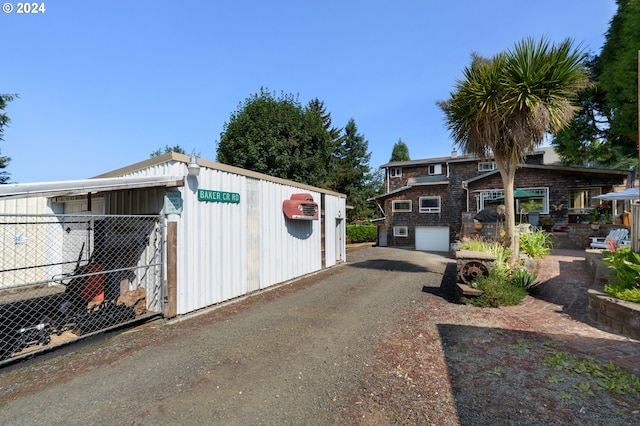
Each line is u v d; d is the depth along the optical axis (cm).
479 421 260
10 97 1642
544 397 289
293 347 433
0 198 393
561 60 744
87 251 737
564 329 457
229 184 723
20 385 342
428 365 364
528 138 779
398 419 268
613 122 1465
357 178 3195
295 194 979
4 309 625
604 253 785
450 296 694
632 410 264
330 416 276
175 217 596
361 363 378
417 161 2756
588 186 1695
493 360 368
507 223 854
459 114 873
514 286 630
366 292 760
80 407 298
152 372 367
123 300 573
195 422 272
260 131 1983
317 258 1123
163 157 600
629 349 382
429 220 2386
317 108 3478
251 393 317
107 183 496
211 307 655
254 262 797
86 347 445
